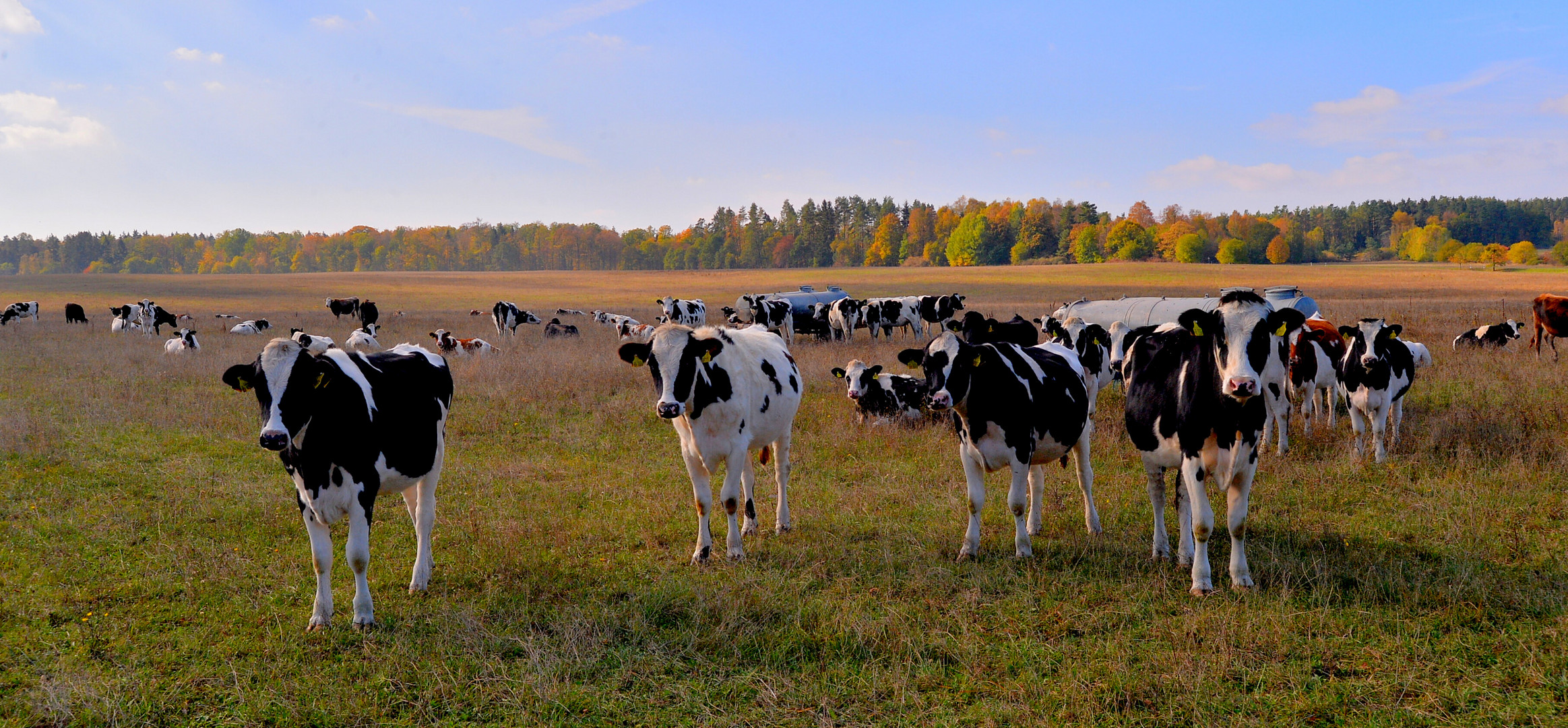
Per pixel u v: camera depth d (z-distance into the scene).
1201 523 5.89
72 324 39.09
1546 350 19.08
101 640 5.46
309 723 4.50
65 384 16.81
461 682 4.85
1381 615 5.37
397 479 5.95
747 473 7.70
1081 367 7.99
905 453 10.42
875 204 195.12
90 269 171.62
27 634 5.52
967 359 6.37
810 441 11.19
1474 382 13.78
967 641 5.22
